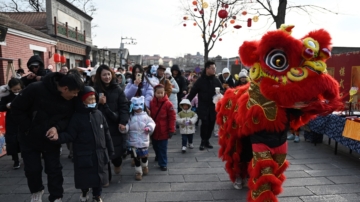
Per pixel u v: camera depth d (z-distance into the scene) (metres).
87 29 23.70
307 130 6.01
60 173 3.11
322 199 3.32
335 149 5.12
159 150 4.39
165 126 4.36
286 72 2.49
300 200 3.30
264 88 2.56
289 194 3.45
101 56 26.94
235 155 3.48
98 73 3.79
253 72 2.74
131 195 3.47
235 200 3.31
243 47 2.81
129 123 3.97
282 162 2.84
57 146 3.07
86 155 3.03
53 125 2.96
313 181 3.86
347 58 6.77
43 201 3.31
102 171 3.14
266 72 2.60
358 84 6.38
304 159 4.85
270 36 2.50
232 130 3.34
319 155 5.09
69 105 3.04
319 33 2.54
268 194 2.64
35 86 2.88
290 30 2.60
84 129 3.04
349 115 5.04
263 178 2.66
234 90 3.51
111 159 3.88
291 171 4.25
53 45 15.53
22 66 11.77
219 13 7.28
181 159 4.96
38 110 2.90
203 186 3.74
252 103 2.77
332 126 5.02
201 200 3.32
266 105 2.68
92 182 3.05
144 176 4.12
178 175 4.15
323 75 2.47
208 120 5.47
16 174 4.27
